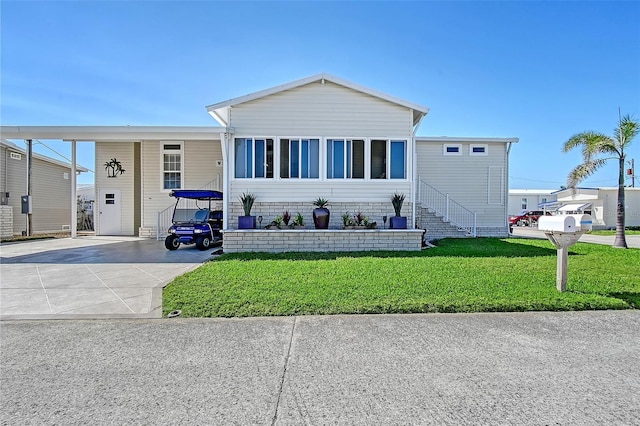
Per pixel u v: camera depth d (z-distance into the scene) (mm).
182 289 5598
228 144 10438
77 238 14219
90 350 3555
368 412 2467
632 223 23969
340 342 3713
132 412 2479
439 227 14055
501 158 15281
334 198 10633
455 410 2486
